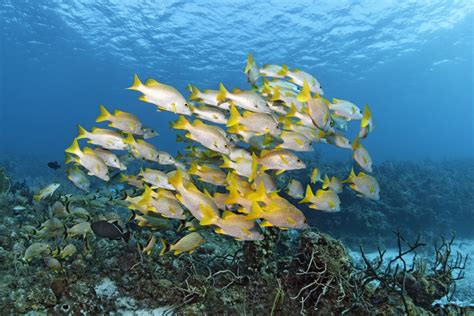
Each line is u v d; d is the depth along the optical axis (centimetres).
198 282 159
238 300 158
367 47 1200
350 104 209
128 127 193
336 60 1293
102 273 178
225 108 184
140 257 172
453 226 487
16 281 171
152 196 155
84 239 187
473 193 561
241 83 1516
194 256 191
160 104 166
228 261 202
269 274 168
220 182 170
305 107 180
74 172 209
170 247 147
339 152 2319
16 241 213
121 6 1041
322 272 141
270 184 161
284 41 1158
